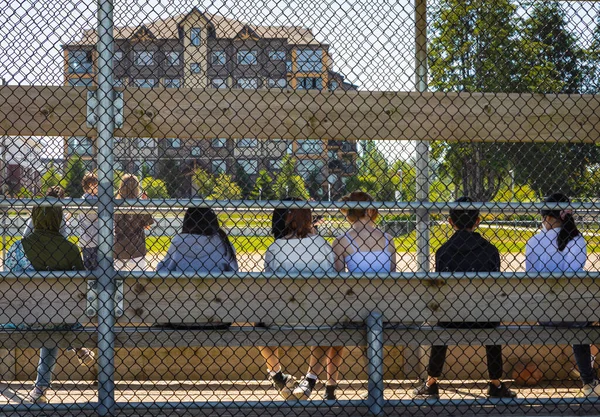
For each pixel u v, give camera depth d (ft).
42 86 11.96
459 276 11.82
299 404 11.65
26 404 11.35
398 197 14.24
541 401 11.97
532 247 14.19
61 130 12.02
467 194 15.52
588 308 12.32
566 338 12.23
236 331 11.85
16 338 11.63
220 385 14.78
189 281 11.85
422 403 11.76
